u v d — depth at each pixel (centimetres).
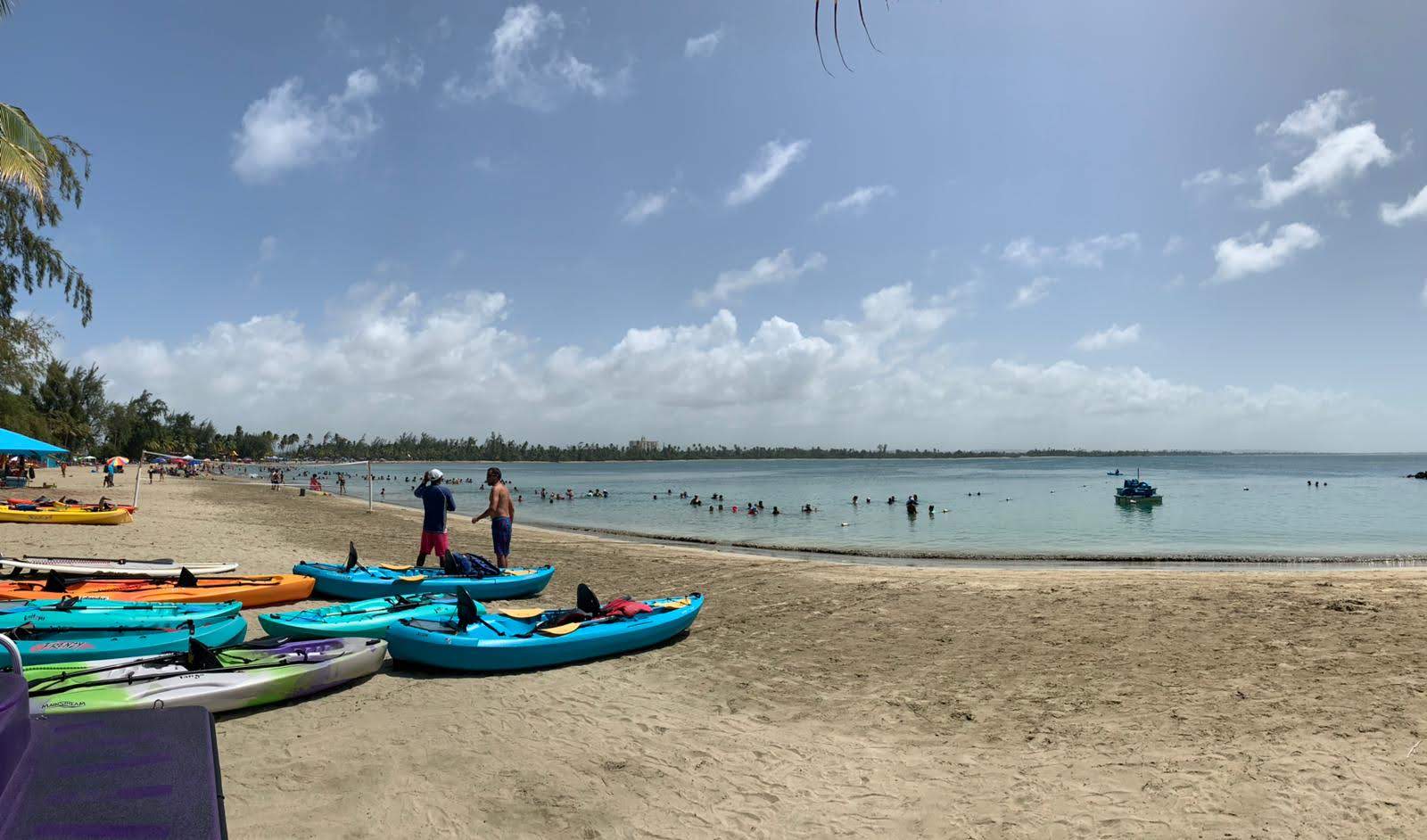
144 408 12044
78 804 177
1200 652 929
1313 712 710
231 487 6500
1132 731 686
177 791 189
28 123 1638
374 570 1368
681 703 792
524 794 571
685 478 11325
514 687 835
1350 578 1509
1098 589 1388
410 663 904
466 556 1413
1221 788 566
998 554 2255
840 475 11619
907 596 1361
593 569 1773
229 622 934
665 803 559
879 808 554
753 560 1975
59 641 809
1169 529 3056
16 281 2352
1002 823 528
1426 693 746
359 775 596
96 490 4622
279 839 495
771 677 882
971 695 806
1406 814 518
